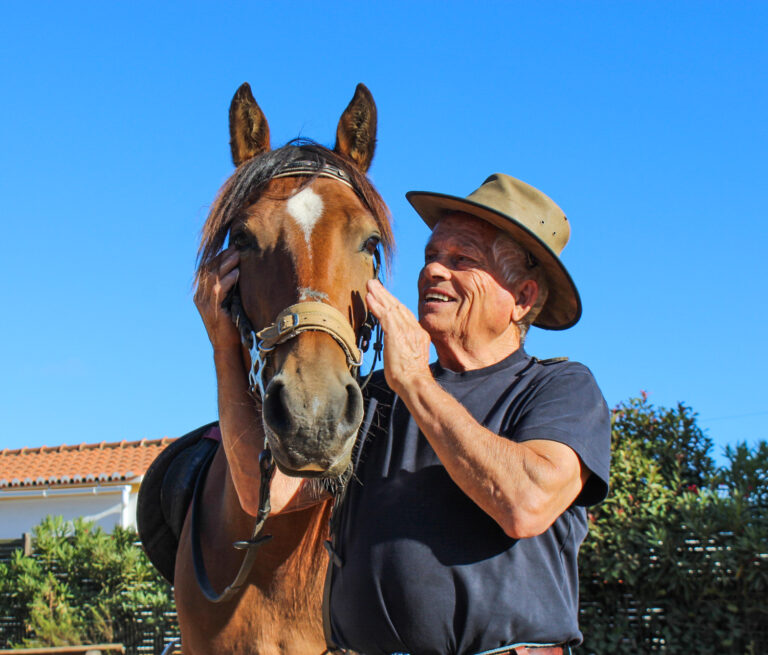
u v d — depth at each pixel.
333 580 1.93
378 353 2.16
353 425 1.78
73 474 14.66
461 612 1.64
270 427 1.75
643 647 5.40
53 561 9.81
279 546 2.26
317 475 1.75
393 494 1.78
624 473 5.70
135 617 8.76
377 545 1.73
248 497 2.15
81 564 9.49
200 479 2.68
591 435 1.74
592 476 1.76
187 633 2.52
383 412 2.05
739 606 5.25
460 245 1.96
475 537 1.67
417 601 1.65
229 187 2.27
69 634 8.59
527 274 1.99
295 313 1.92
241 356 2.22
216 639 2.37
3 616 9.40
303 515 2.23
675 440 6.05
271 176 2.25
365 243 2.21
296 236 2.09
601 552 5.43
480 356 1.96
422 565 1.66
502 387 1.90
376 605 1.70
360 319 2.14
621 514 5.51
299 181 2.23
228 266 2.18
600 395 1.88
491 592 1.63
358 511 1.85
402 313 1.76
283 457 1.73
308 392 1.75
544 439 1.69
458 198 1.95
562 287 2.09
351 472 1.90
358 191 2.32
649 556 5.41
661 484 5.77
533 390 1.84
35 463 15.95
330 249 2.08
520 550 1.68
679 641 5.30
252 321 2.12
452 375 1.95
